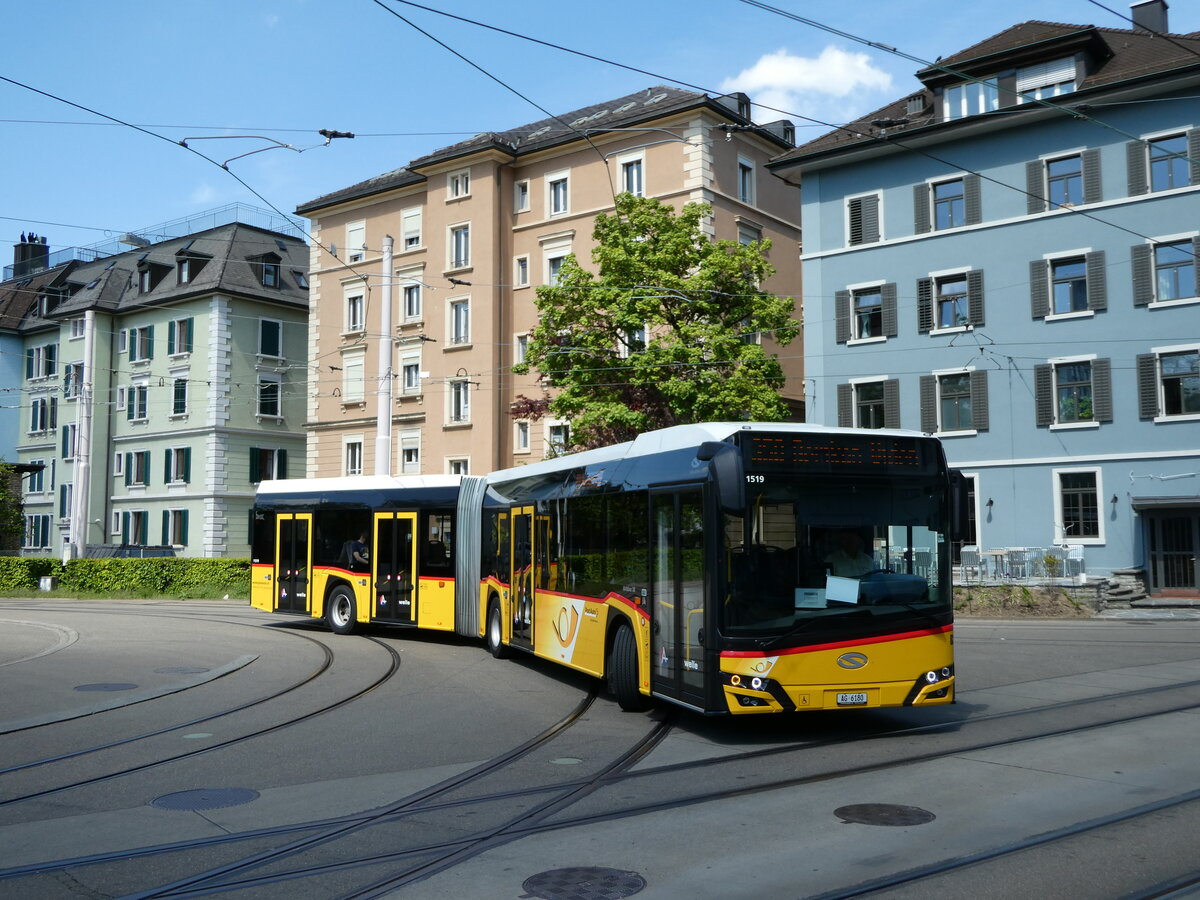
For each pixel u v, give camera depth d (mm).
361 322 45938
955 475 10664
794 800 7926
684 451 11000
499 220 41281
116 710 12508
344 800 8203
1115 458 30766
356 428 45406
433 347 42688
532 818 7586
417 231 44250
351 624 21516
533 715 12109
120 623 24969
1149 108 30469
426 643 20234
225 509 50750
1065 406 31828
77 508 40719
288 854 6809
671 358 27688
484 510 18781
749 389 27719
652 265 28672
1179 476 29875
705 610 10203
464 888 6035
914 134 33562
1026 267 32312
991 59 32406
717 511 10117
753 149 39812
